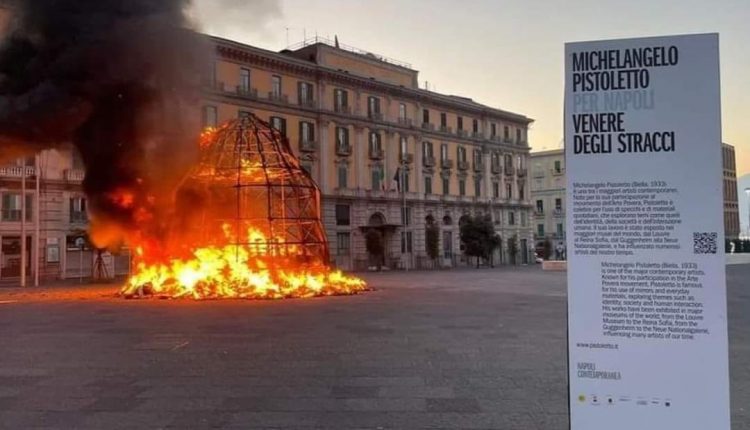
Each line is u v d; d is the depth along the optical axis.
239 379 6.51
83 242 37.91
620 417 3.35
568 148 3.40
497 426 4.69
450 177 63.62
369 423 4.79
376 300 17.72
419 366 7.20
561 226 88.69
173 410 5.22
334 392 5.86
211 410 5.22
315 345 8.91
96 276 38.12
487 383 6.23
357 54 55.34
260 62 47.53
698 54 3.21
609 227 3.35
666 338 3.28
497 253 68.69
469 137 66.06
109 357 8.01
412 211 58.78
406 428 4.66
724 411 3.18
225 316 13.37
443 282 28.61
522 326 11.10
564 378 6.46
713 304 3.20
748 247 51.84
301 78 50.59
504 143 70.81
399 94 58.19
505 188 71.12
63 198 38.91
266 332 10.46
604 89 3.34
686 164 3.23
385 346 8.77
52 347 8.93
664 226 3.27
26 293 23.80
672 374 3.27
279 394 5.79
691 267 3.23
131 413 5.14
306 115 50.62
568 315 3.44
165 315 13.73
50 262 38.09
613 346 3.37
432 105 62.09
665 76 3.25
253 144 24.55
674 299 3.26
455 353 8.12
